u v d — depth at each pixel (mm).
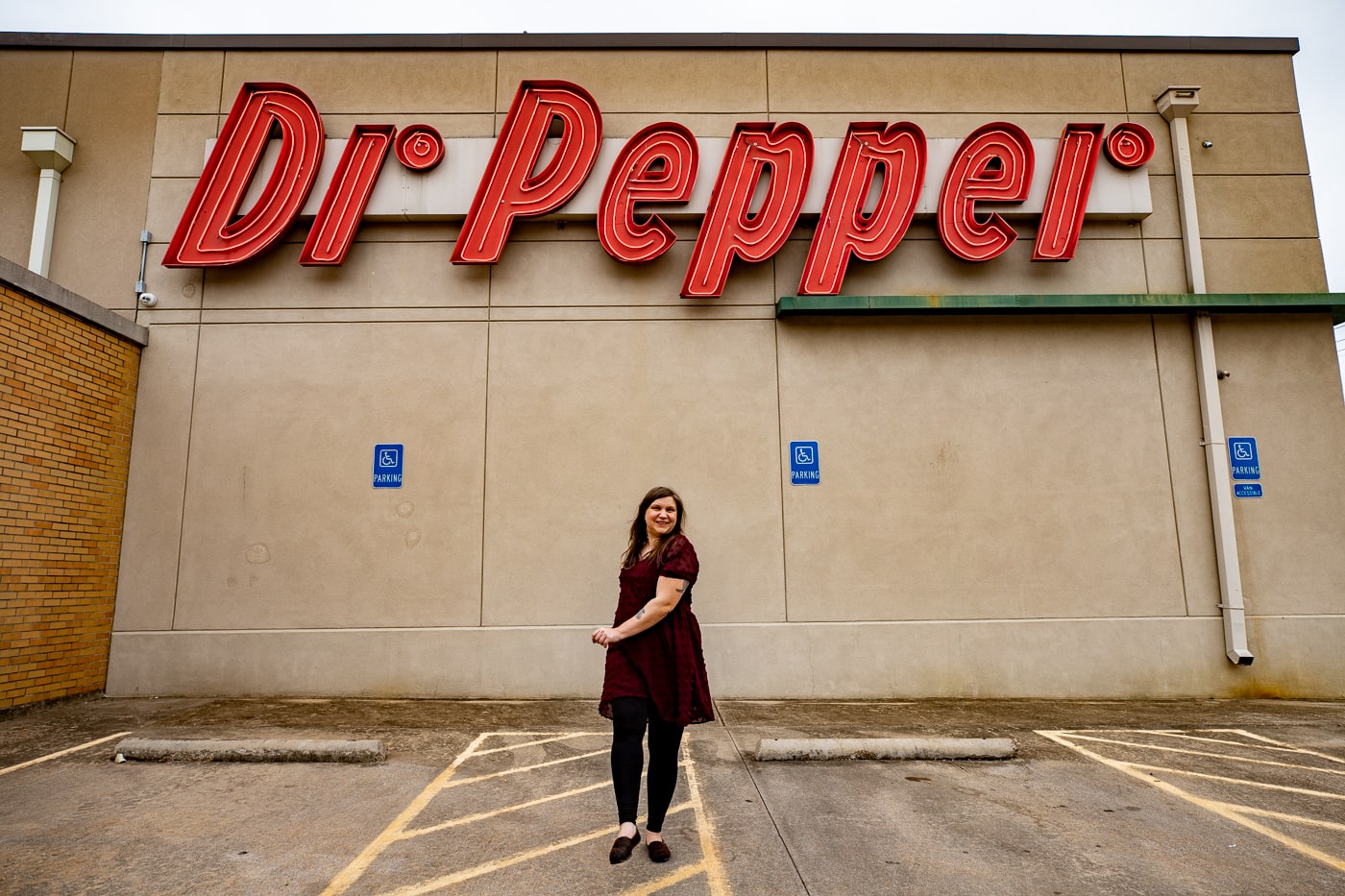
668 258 7750
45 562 6398
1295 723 6168
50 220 7688
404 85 8008
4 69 7977
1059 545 7457
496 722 6074
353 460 7398
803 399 7594
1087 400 7680
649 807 3357
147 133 7918
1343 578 7449
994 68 8234
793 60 8172
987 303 7480
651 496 3662
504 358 7578
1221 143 8242
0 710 5973
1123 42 8297
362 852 3438
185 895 2982
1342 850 3520
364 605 7184
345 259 7656
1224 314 7840
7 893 2971
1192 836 3674
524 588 7238
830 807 4074
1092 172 7723
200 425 7410
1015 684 7219
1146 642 7320
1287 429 7676
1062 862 3355
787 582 7320
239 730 5672
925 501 7480
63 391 6602
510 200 7555
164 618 7113
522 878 3174
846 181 7652
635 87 8062
